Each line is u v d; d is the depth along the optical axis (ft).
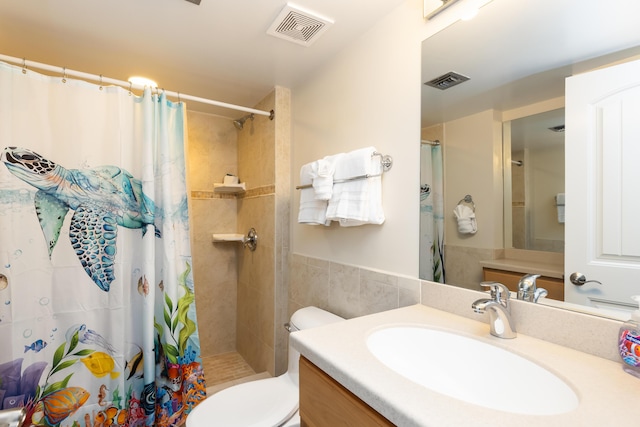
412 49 3.96
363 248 4.69
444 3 3.53
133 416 4.95
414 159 3.90
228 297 8.97
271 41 4.98
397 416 1.75
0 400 4.10
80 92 4.69
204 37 4.88
